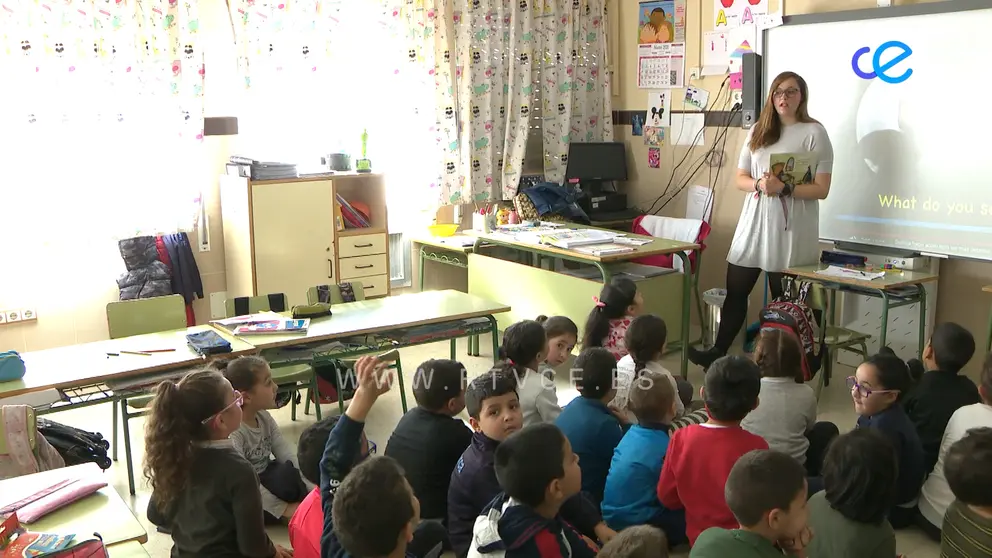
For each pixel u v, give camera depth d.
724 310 4.93
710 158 5.88
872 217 4.82
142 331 3.90
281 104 5.43
